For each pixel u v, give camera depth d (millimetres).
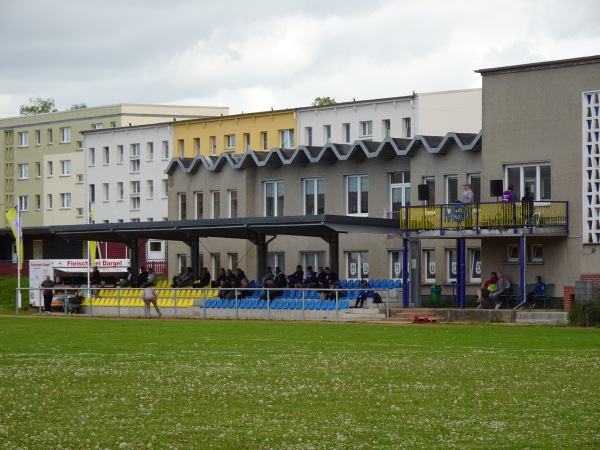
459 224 55094
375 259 67000
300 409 23406
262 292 60719
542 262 55469
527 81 56281
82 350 37594
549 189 55719
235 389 26359
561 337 40812
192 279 68312
